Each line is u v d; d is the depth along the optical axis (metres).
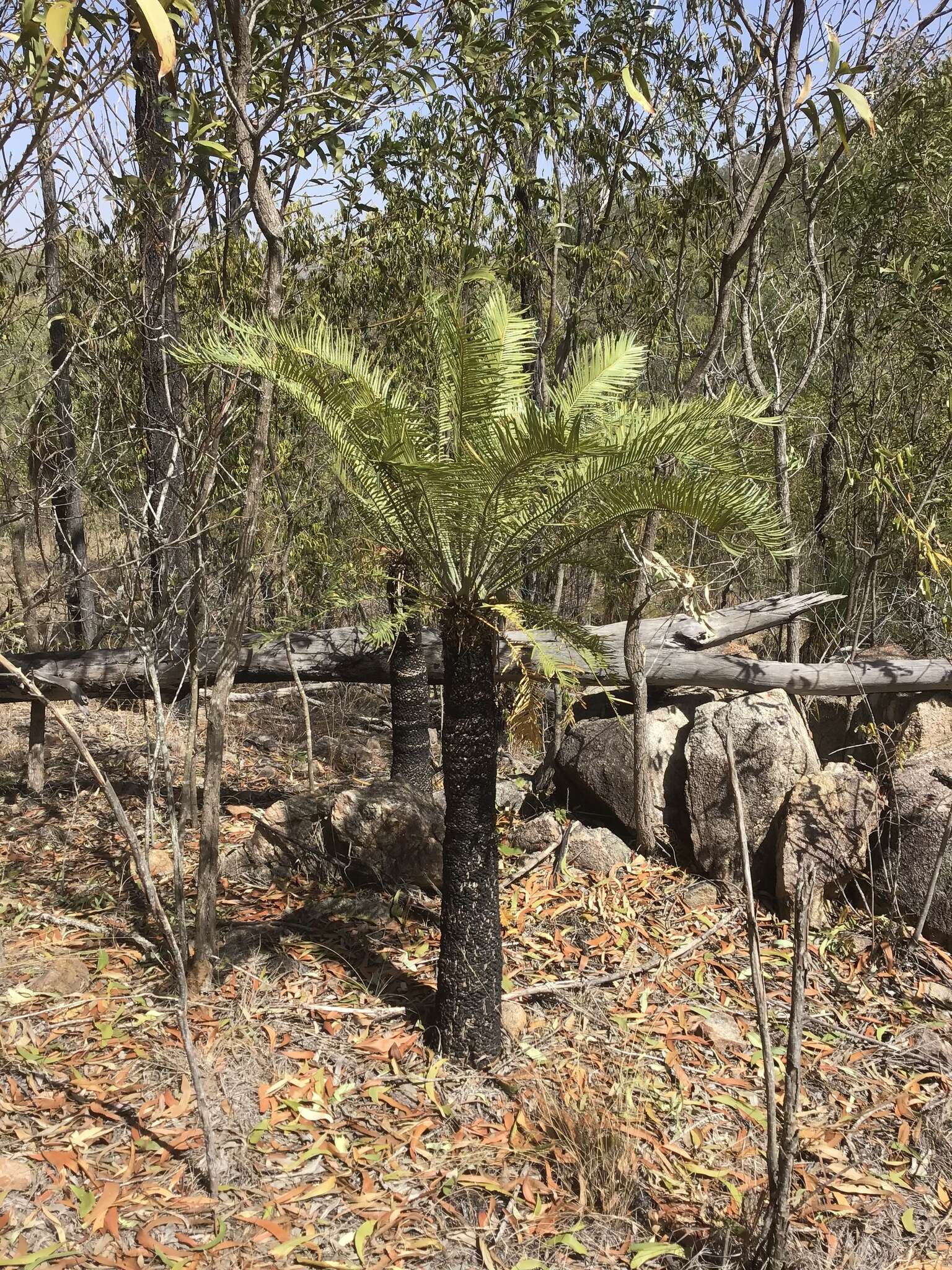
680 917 5.04
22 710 7.70
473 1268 2.87
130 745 7.07
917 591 6.19
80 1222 2.91
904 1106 3.75
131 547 4.48
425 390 5.05
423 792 5.73
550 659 3.33
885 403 6.92
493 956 3.78
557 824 5.72
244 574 4.14
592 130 7.11
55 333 5.62
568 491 3.46
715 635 5.79
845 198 6.69
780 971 4.63
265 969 4.32
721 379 6.80
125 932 4.61
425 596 3.63
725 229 7.05
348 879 5.12
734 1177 3.31
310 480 5.91
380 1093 3.59
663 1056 3.96
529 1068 3.80
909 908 4.85
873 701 5.71
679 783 5.60
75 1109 3.39
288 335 3.21
